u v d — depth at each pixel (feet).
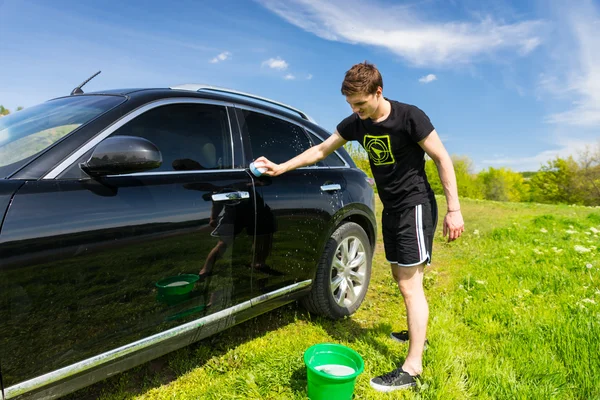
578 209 43.93
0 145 5.91
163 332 6.20
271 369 7.51
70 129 5.82
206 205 6.66
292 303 11.01
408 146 6.89
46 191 5.00
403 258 7.24
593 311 9.62
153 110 6.70
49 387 5.01
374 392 6.99
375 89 6.48
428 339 8.51
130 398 6.86
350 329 9.84
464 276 13.35
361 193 10.52
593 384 6.97
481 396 6.80
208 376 7.57
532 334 8.79
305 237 8.65
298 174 8.82
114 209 5.51
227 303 7.20
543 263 14.55
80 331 5.22
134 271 5.72
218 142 7.54
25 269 4.65
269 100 9.46
